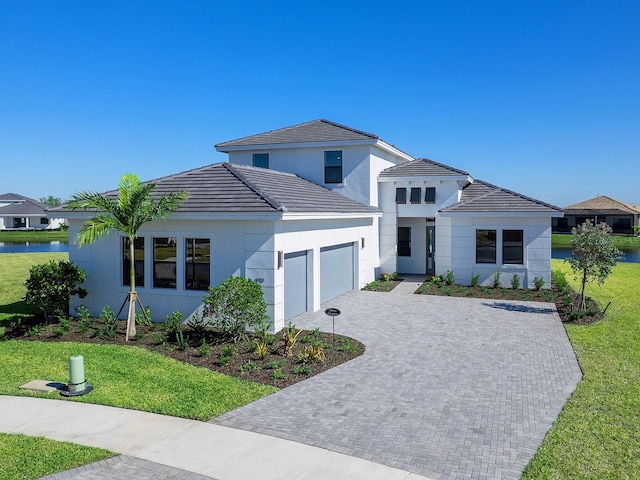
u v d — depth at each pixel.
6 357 11.52
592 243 16.70
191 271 14.91
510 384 9.92
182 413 8.35
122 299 15.52
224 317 12.44
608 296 20.36
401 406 8.77
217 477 6.38
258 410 8.55
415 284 23.16
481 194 24.72
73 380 9.16
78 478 6.36
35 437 7.46
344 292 20.72
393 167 25.23
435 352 12.16
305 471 6.53
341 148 22.91
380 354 11.96
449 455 7.00
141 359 11.29
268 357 11.47
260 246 14.00
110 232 15.41
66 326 14.02
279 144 23.30
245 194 14.81
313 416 8.32
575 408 8.65
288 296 15.78
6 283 23.80
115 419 8.15
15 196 85.81
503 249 21.86
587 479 6.39
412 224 26.47
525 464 6.76
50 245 53.19
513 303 18.73
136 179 13.64
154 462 6.76
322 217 16.20
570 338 13.48
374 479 6.35
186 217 14.26
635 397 9.16
